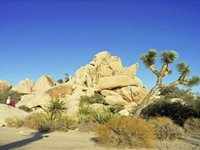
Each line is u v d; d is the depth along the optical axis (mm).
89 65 64188
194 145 13273
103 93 53906
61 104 24891
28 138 15492
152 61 18375
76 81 61812
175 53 17828
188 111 24031
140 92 52438
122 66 65312
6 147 11781
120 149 11875
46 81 68312
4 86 70188
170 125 15719
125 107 43281
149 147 12328
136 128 12461
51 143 13414
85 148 11922
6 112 27250
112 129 12742
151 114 25094
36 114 25531
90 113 25828
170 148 12227
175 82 17969
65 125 22219
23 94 65562
